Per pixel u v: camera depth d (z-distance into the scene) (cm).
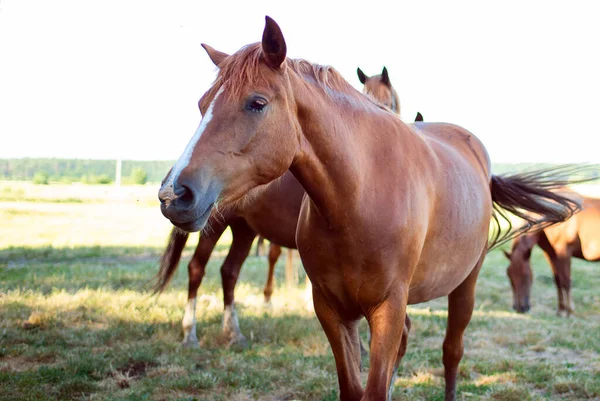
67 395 370
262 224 471
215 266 952
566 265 736
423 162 256
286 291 748
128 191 3092
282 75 204
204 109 203
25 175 4128
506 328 600
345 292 238
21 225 1552
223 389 394
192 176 184
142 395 371
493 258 1239
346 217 221
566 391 400
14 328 501
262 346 502
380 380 226
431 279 270
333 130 218
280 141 202
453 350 335
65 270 828
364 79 532
